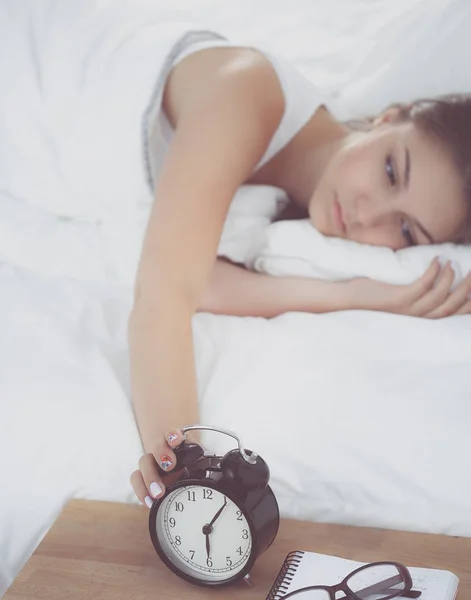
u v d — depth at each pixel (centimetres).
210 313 154
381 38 179
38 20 171
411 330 144
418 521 128
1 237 164
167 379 137
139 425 135
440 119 154
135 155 165
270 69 161
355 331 145
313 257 156
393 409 133
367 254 154
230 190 151
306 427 133
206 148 151
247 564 115
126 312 153
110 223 167
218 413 137
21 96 169
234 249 159
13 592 118
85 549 123
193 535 117
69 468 134
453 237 156
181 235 146
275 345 143
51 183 172
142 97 163
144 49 164
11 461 135
